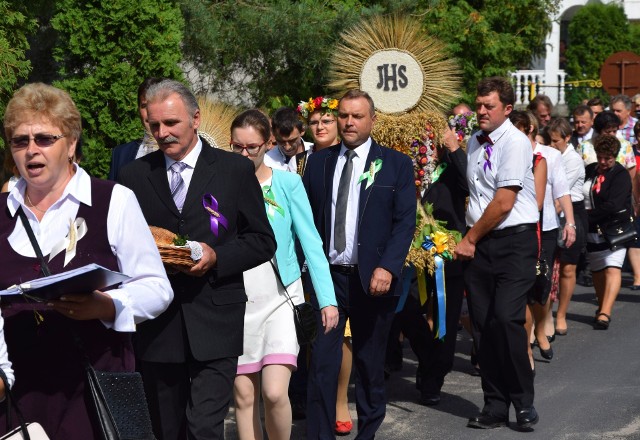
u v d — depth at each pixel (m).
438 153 7.68
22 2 8.54
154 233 4.43
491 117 6.89
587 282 13.33
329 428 5.98
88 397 3.42
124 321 3.38
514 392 6.91
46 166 3.38
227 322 4.61
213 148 4.75
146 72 8.73
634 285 12.62
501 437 6.74
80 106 8.65
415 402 7.72
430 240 7.12
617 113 14.74
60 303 3.27
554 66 28.94
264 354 5.35
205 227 4.60
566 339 10.06
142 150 6.01
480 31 14.02
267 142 5.64
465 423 7.14
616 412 7.30
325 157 6.33
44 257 3.40
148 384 4.73
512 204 6.82
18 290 3.14
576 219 10.20
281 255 5.47
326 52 10.77
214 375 4.59
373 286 5.92
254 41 10.86
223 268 4.52
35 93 3.39
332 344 6.03
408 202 6.09
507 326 6.83
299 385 7.34
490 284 7.00
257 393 5.43
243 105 11.40
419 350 7.63
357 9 11.05
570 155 10.30
